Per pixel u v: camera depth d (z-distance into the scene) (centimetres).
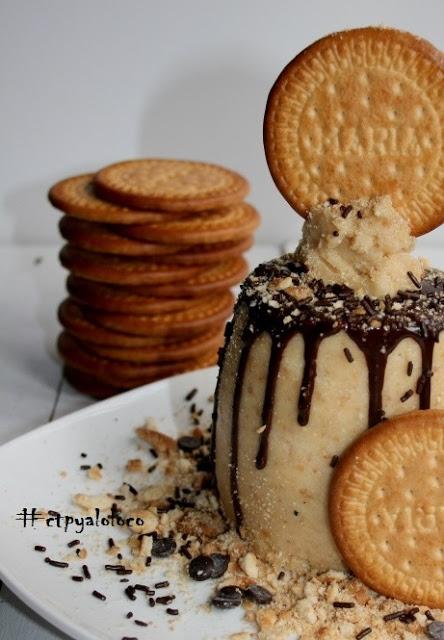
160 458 48
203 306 55
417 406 41
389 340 40
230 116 69
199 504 46
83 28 66
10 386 56
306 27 66
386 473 41
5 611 42
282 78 43
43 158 71
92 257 53
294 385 41
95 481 46
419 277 42
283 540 43
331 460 41
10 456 47
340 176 43
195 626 40
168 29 66
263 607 41
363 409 41
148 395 51
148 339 54
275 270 43
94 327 54
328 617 41
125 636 40
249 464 43
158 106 69
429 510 41
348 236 42
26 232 74
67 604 41
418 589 41
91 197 54
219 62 67
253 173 71
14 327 62
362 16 66
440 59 41
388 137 42
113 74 67
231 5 66
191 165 59
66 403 55
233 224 53
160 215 52
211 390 52
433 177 42
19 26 66
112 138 70
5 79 67
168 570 43
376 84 42
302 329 41
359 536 41
